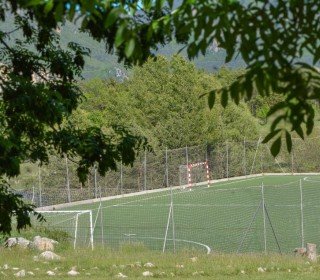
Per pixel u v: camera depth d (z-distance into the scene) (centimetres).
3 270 4669
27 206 2042
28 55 2070
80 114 12144
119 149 2089
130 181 13575
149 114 17650
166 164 14100
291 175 15875
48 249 5834
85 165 2095
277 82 1010
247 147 16300
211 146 15825
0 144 1711
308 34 1025
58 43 2094
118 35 973
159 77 17688
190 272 4525
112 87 18788
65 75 2108
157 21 1091
